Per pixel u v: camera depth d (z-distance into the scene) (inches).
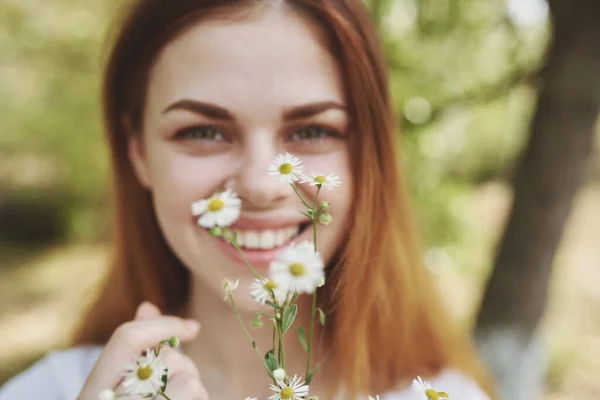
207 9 17.7
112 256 24.9
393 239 21.6
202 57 17.8
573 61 38.0
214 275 18.4
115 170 22.8
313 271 13.7
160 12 18.6
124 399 16.3
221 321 20.3
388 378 21.4
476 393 21.9
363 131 18.9
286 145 18.3
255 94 17.6
